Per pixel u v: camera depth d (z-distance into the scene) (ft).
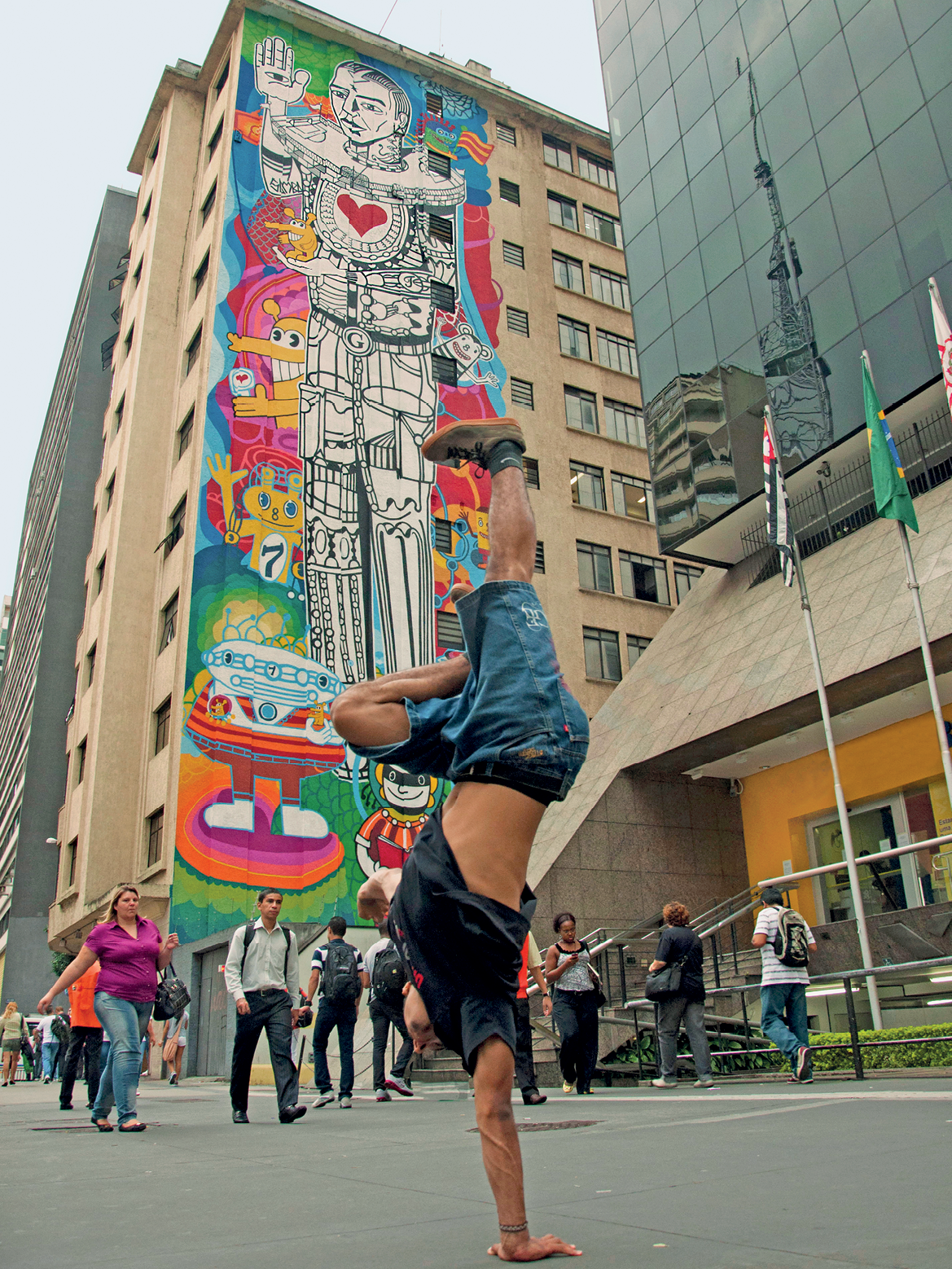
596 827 63.46
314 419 91.20
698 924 61.41
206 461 85.46
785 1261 7.11
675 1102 25.71
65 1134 22.84
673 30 79.82
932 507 54.54
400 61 112.78
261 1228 9.75
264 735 79.20
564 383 112.06
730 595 70.08
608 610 104.06
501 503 8.64
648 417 75.51
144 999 23.75
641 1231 8.54
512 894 7.79
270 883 75.51
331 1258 8.02
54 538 147.95
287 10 105.09
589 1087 33.12
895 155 57.67
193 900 72.59
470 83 117.60
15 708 180.86
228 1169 14.99
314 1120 25.40
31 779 138.21
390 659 86.84
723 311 69.36
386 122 108.78
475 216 112.68
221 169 98.84
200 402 88.43
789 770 64.90
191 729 76.89
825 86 63.52
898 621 49.26
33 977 131.34
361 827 80.07
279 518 86.33
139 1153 18.04
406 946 8.04
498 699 7.85
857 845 60.08
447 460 9.07
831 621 55.06
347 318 97.04
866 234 58.85
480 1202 10.71
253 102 100.27
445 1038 8.15
